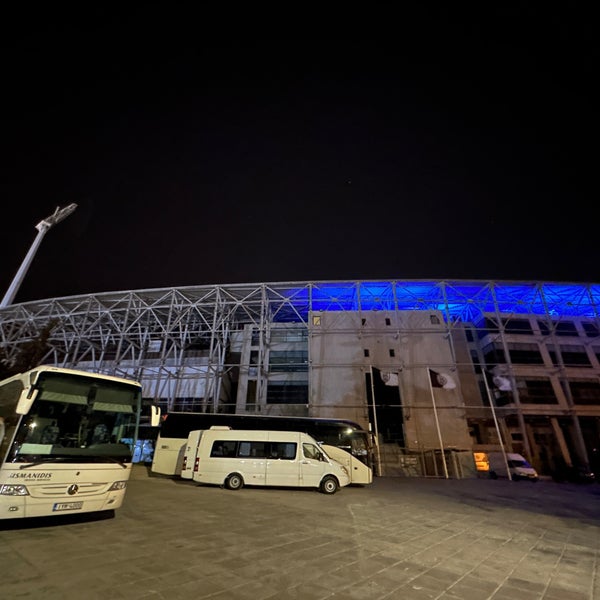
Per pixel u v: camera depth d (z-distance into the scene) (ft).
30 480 23.82
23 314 125.80
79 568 18.26
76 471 25.66
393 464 95.81
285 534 26.96
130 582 16.79
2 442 27.27
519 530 32.40
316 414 105.60
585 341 126.93
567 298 126.62
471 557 23.38
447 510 41.63
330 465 52.49
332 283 114.93
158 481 57.77
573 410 111.55
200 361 126.52
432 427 102.17
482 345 132.98
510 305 131.54
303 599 15.80
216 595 15.83
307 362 120.16
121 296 115.75
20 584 16.07
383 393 107.76
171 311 115.24
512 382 105.81
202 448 53.72
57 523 27.04
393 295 114.32
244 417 66.95
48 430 25.90
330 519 33.32
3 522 26.50
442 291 115.75
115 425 29.45
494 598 17.02
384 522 33.06
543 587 18.65
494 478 93.09
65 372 28.43
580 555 24.95
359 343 114.01
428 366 109.29
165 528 27.22
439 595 17.02
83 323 118.01
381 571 19.85
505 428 117.39
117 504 27.45
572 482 94.99
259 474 51.52
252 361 128.16
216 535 25.84
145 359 128.36
